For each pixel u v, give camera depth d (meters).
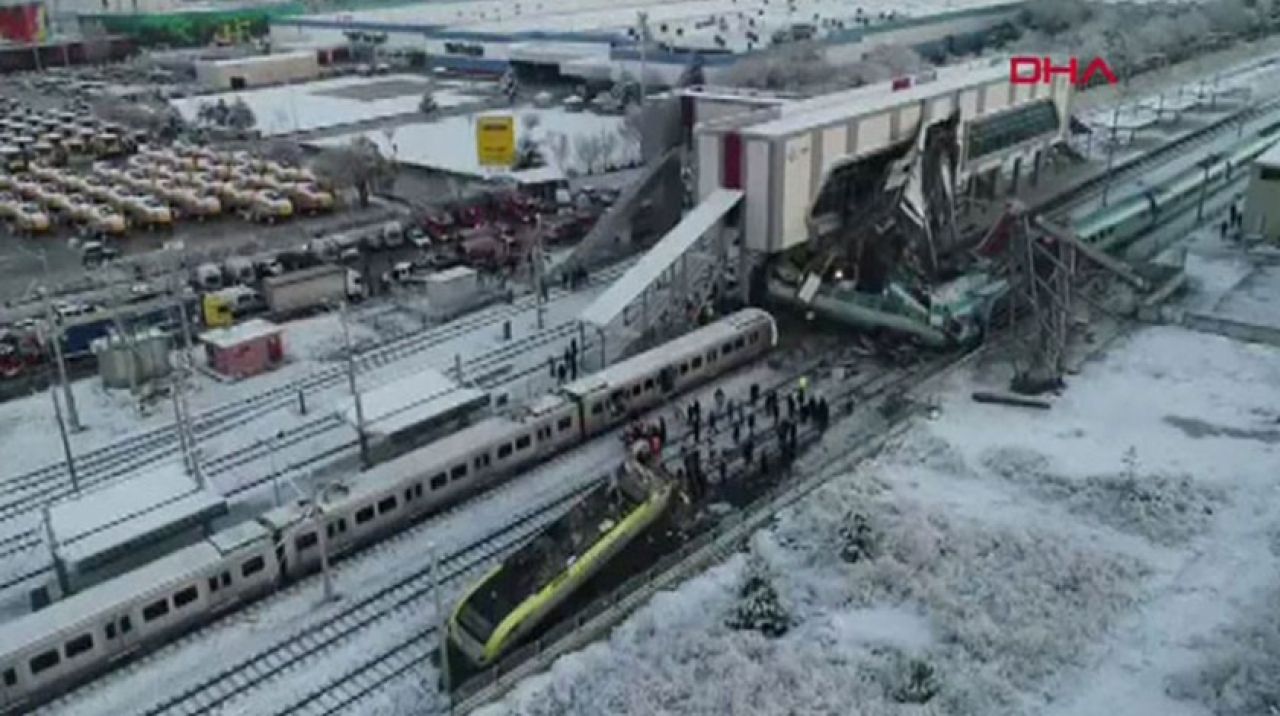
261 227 79.25
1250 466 40.94
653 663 31.39
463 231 73.62
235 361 51.66
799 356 52.62
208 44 178.75
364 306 61.25
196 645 32.91
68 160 103.00
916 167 60.09
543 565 33.50
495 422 43.00
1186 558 35.62
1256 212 66.38
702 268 55.06
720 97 66.19
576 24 155.62
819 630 32.84
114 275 67.25
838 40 127.88
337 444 45.56
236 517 40.03
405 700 30.23
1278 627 31.58
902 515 38.00
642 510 36.28
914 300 51.75
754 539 37.12
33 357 53.94
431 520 39.28
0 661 29.91
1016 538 36.44
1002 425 44.97
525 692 30.16
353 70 152.75
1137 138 93.56
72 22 188.88
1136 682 30.08
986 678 30.25
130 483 38.72
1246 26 147.25
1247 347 51.66
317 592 35.31
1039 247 51.62
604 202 79.75
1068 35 139.75
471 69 145.50
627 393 46.22
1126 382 48.44
